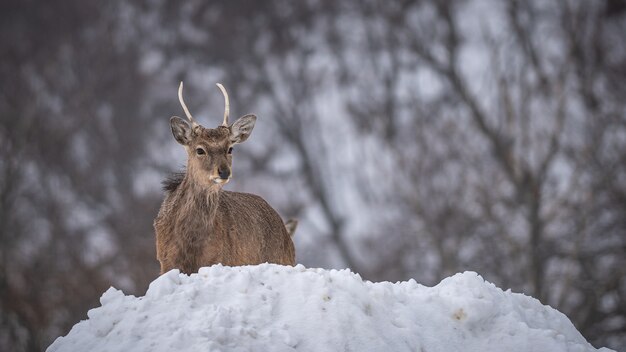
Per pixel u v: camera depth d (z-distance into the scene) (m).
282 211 62.94
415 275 49.09
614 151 50.56
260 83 76.50
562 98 54.75
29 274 41.16
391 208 57.41
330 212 65.81
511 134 54.84
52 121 63.72
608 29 65.56
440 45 76.31
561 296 42.84
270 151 71.25
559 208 47.41
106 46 73.50
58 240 49.06
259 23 79.94
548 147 53.41
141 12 79.44
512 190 51.44
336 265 61.34
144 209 48.91
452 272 47.19
